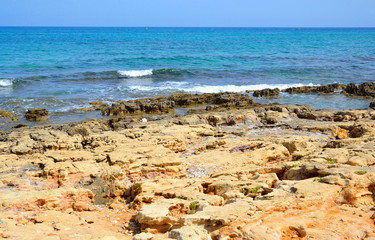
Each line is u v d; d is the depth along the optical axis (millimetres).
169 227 10117
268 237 8961
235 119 24812
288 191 11102
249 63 59031
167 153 16609
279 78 47250
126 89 38719
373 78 47750
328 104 34594
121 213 11961
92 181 13852
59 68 49406
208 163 16172
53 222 10836
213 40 121188
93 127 23625
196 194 12000
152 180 13695
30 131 21078
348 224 9602
